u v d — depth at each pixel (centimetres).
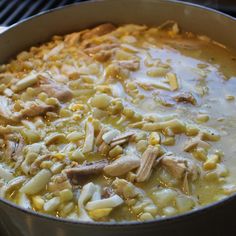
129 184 51
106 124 60
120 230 43
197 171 52
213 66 68
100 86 65
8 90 66
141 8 75
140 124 59
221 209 45
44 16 74
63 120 61
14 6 87
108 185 52
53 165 54
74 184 52
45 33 75
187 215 43
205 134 57
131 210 49
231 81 66
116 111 61
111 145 56
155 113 61
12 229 50
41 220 45
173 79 65
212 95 63
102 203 49
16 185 53
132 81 66
